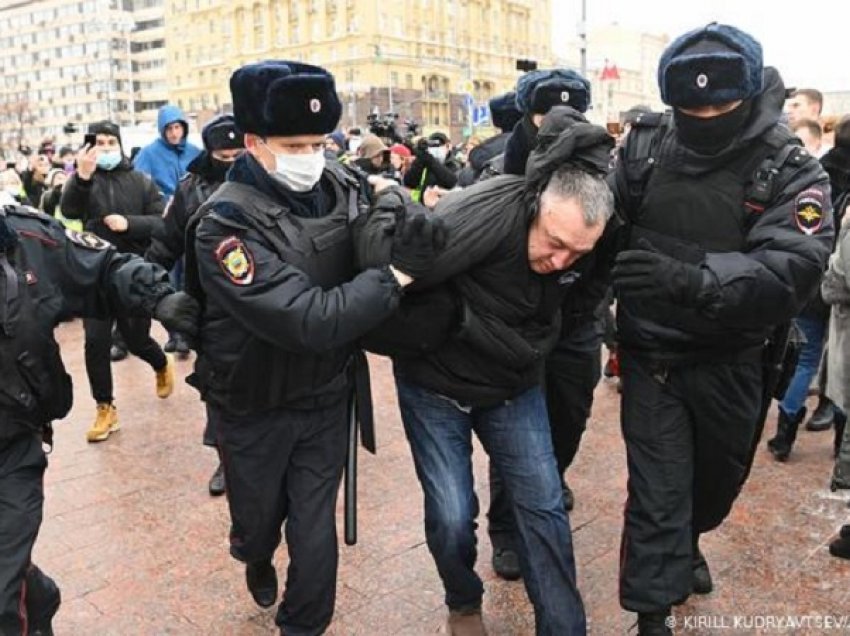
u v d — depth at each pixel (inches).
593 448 190.7
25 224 99.1
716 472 113.4
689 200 103.1
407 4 2733.8
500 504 133.8
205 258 91.8
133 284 101.9
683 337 104.9
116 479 179.3
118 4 4030.5
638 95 2672.2
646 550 109.1
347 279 99.4
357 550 144.0
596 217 92.7
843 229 155.4
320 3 2738.7
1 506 96.5
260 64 93.8
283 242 93.7
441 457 108.2
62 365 102.0
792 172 98.9
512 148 127.2
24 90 4343.0
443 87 2790.4
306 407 101.7
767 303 94.8
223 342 99.0
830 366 161.0
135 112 4094.5
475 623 114.6
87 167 219.5
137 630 123.0
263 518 106.4
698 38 98.8
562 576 104.2
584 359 132.8
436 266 95.8
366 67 2632.9
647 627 111.3
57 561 143.6
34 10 4340.6
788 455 183.3
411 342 102.0
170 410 226.4
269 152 94.4
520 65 199.9
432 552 110.5
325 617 106.3
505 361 101.7
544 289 102.6
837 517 154.9
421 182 198.1
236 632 122.1
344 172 104.7
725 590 130.4
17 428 96.8
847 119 183.8
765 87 101.3
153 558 144.3
